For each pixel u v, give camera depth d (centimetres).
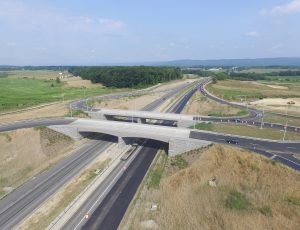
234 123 12788
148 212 6775
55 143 10919
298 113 15312
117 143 11531
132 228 6222
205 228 5969
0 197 7575
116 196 7506
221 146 8812
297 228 5650
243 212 6303
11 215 6781
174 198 7194
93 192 7700
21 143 10125
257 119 13762
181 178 8088
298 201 6431
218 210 6456
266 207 6400
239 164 8044
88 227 6272
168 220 6391
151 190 7781
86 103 18012
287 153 8688
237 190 7175
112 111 15512
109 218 6581
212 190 7231
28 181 8438
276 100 19562
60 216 6594
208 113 16388
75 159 9912
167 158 9912
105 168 9131
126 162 9638
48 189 7938
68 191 7806
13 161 9269
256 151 8788
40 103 18200
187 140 9581
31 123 12119
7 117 13812
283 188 6900
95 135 12538
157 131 10950
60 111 15338
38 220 6575
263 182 7262
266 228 5759
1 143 9775
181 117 14112
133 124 12100
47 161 9806
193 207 6700
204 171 8062
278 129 11731
